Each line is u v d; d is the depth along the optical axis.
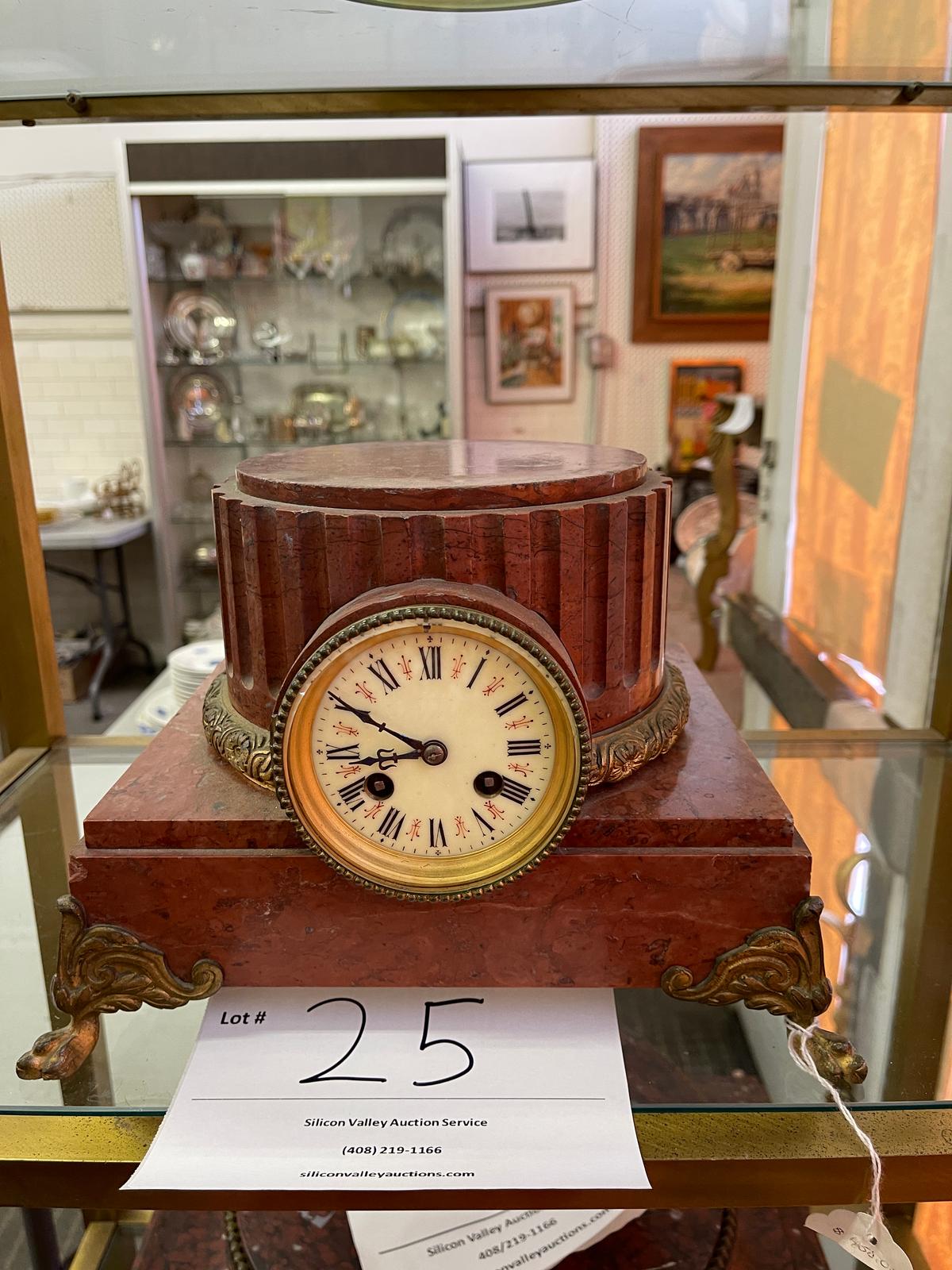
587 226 2.93
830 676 1.38
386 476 0.49
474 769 0.45
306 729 0.45
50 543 2.53
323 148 2.32
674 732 0.55
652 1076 0.52
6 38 0.58
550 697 0.44
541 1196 0.45
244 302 2.70
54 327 2.62
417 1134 0.45
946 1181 0.46
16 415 0.79
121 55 0.60
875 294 1.31
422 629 0.43
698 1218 0.74
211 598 2.88
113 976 0.49
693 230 2.95
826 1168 0.45
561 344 3.05
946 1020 0.53
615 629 0.50
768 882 0.48
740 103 0.71
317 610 0.48
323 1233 0.73
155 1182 0.42
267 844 0.48
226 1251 0.74
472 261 2.97
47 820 0.75
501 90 0.68
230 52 0.60
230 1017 0.51
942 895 0.66
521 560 0.46
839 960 0.58
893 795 0.80
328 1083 0.47
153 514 2.76
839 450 1.46
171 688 1.32
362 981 0.50
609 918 0.48
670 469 3.15
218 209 2.52
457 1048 0.49
